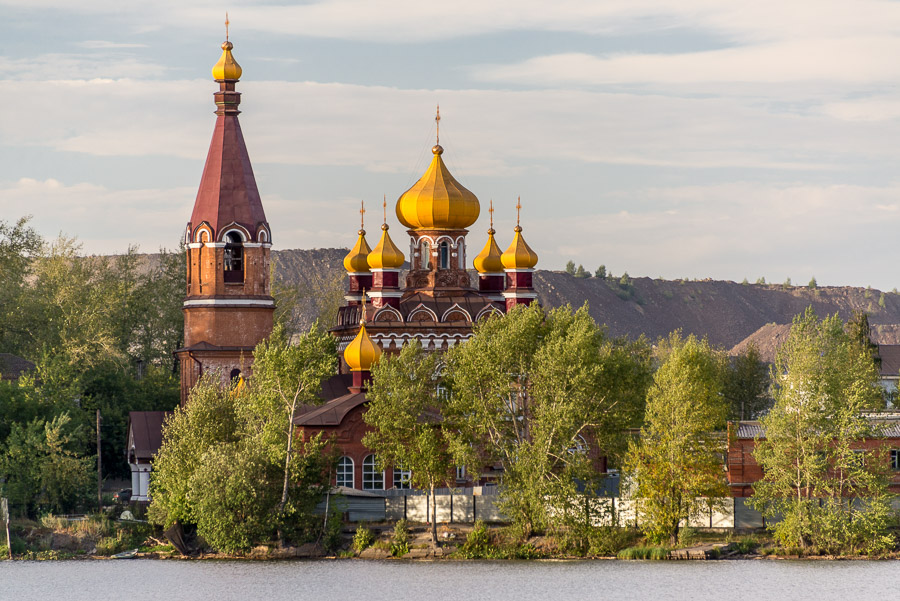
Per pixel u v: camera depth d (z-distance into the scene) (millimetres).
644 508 169875
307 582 156000
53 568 169000
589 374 168125
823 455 171625
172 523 177125
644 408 179875
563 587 151250
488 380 173250
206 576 160750
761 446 172000
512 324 173375
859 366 191375
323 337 175875
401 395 170875
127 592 153500
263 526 169500
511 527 171125
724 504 173875
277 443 172000
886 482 167125
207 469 169250
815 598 144625
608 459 187500
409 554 168875
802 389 170125
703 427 168500
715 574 157250
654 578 155000
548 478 168125
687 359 172000
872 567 160375
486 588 151250
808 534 167375
